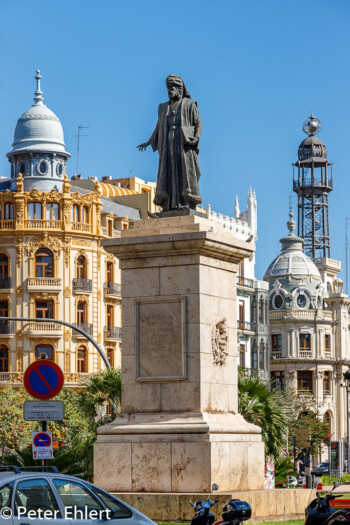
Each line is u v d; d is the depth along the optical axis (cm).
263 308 12262
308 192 15125
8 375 9194
